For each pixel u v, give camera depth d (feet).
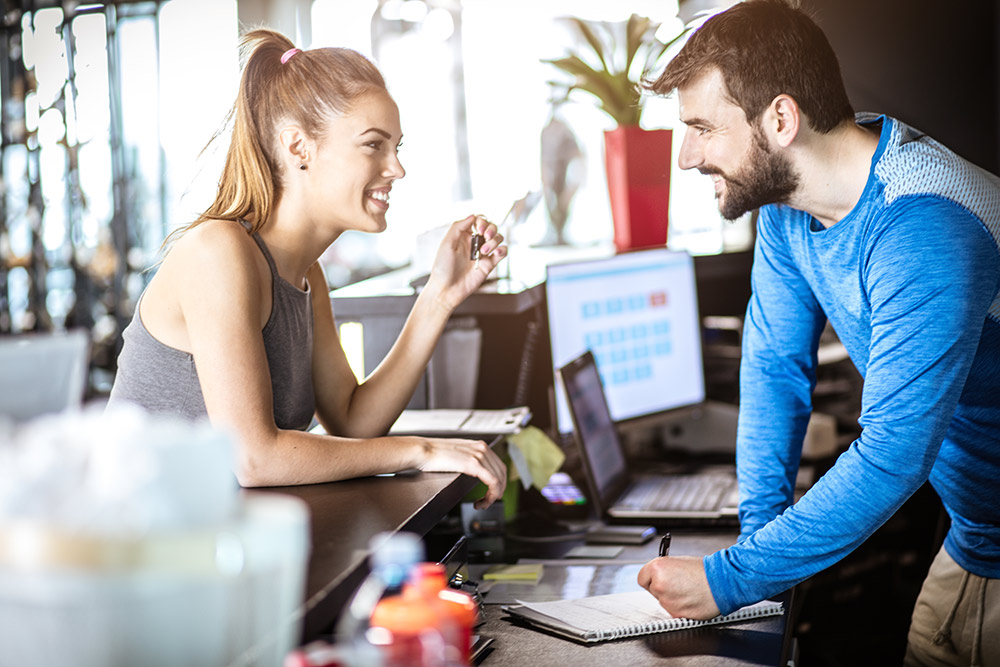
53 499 1.97
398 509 4.30
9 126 17.58
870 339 5.00
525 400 7.80
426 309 6.09
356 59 5.20
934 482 5.74
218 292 4.76
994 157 12.54
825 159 4.76
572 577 5.55
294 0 16.97
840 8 12.69
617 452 7.40
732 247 12.87
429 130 17.53
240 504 2.31
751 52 4.65
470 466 5.13
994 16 12.35
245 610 2.13
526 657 4.23
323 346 5.93
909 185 4.58
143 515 1.98
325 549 3.64
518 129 17.13
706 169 4.97
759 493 5.61
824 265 5.13
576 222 15.43
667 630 4.55
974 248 4.44
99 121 17.76
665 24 10.57
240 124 5.16
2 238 17.79
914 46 12.60
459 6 17.15
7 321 17.76
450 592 3.05
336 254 17.37
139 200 17.81
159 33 17.48
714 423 8.83
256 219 5.14
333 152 5.09
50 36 17.40
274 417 5.39
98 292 18.04
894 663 9.03
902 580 9.48
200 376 4.79
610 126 15.19
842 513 4.38
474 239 6.08
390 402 5.98
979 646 5.72
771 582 4.45
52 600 1.89
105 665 1.94
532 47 16.89
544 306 8.16
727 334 10.28
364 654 2.42
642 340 8.49
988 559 5.60
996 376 4.99
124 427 2.12
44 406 3.05
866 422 4.51
